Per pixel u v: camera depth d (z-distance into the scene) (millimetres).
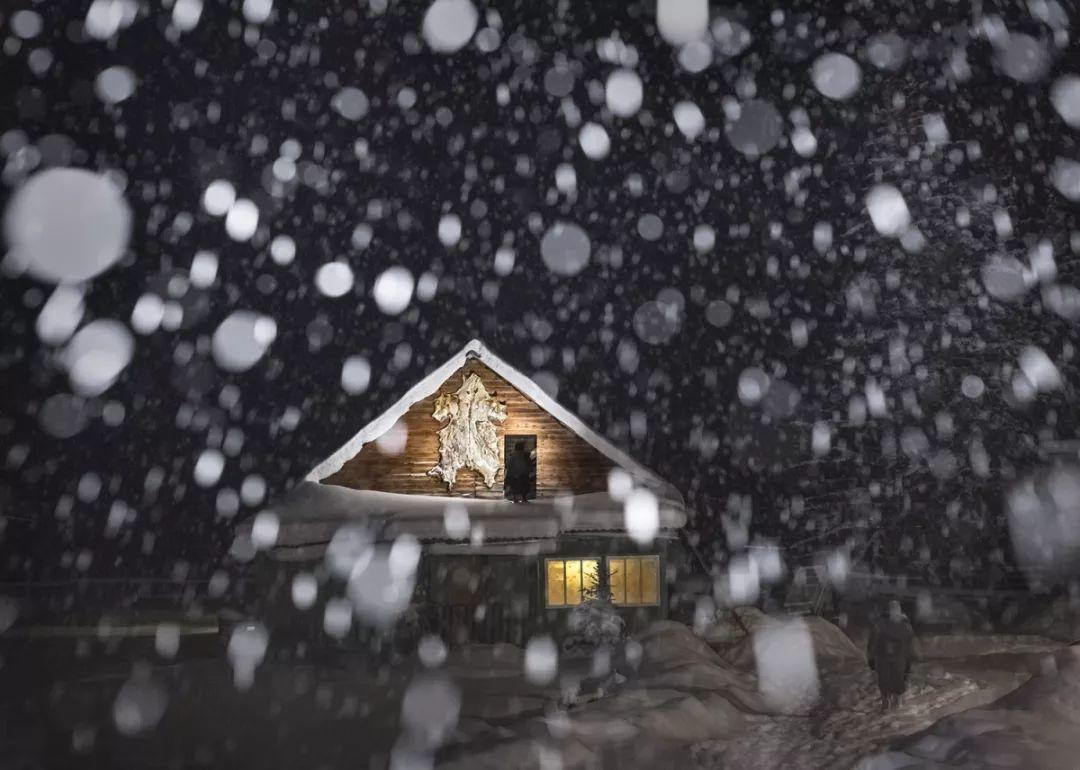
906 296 42594
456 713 13234
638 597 23766
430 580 23031
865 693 16125
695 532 26500
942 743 10211
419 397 25469
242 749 11391
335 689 15102
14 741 11422
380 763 10438
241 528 23438
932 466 40344
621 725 11992
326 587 23141
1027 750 9531
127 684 15562
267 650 21125
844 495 43188
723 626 24547
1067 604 28719
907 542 40625
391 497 24719
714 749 11875
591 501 24281
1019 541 38656
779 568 39844
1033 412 39500
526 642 22953
